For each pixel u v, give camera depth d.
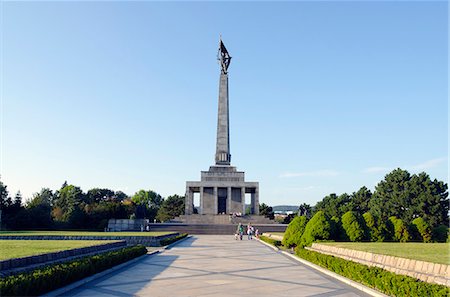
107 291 15.53
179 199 145.62
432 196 83.94
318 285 17.25
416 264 14.89
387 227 35.94
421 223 36.88
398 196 89.25
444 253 18.81
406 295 13.10
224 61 94.31
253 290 15.85
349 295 14.98
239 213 88.25
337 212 107.94
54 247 22.77
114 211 90.44
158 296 14.55
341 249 23.28
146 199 169.25
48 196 124.56
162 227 75.00
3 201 79.19
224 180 92.25
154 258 28.86
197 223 83.94
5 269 14.27
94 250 23.89
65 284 15.98
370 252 19.31
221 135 92.81
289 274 20.70
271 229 76.44
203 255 31.25
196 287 16.48
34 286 13.29
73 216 84.00
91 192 150.75
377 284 15.24
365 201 107.50
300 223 36.88
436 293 11.64
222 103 93.44
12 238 38.16
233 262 26.30
